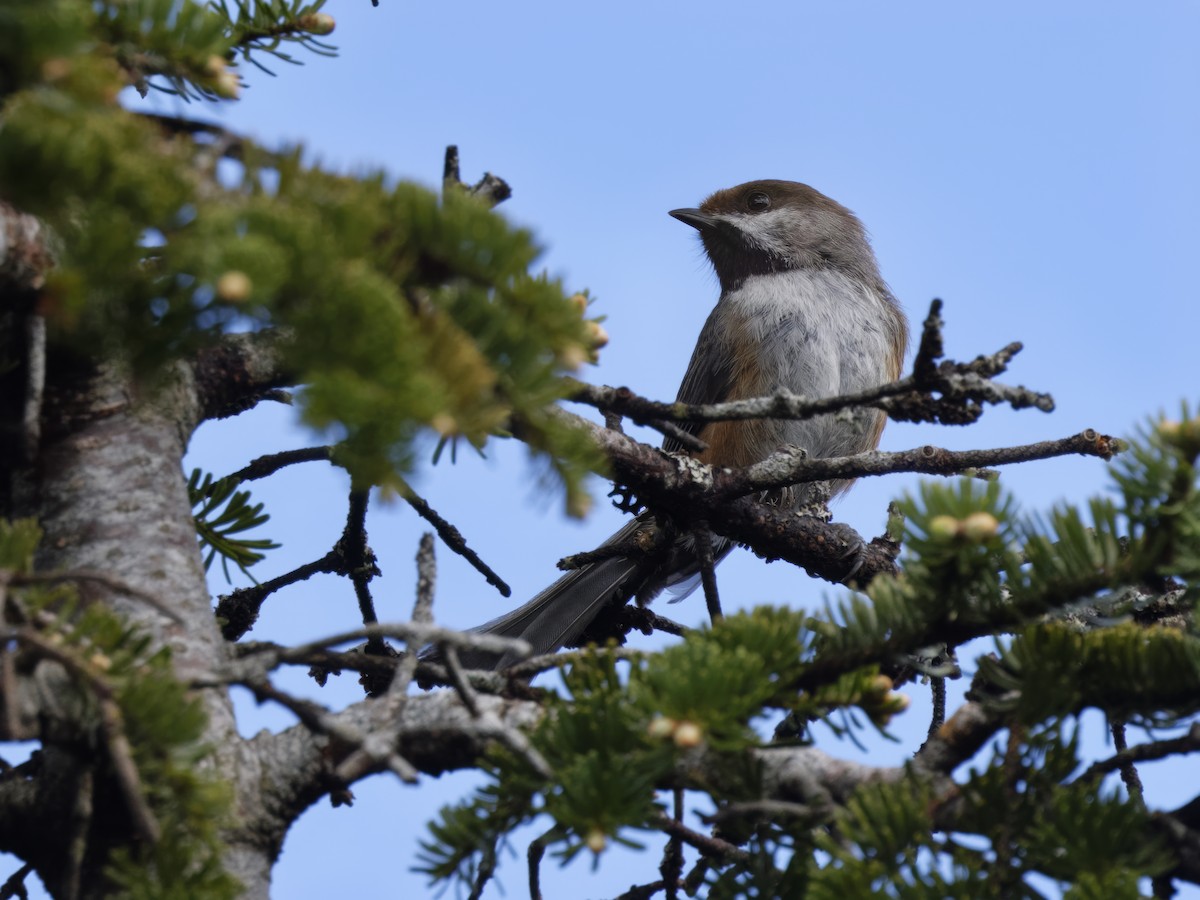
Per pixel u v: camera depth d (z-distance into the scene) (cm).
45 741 348
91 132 287
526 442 337
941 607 373
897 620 379
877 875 333
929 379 501
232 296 270
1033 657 370
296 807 415
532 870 462
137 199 290
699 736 327
